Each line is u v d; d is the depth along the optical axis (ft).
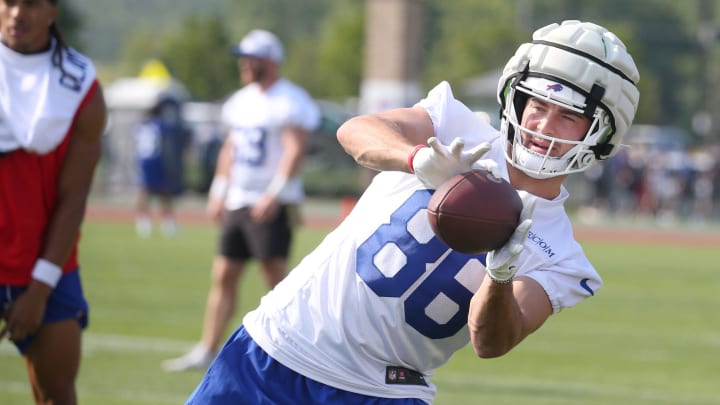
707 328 130.21
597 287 41.32
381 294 40.32
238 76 652.89
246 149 98.53
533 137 39.24
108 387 84.48
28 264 53.47
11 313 52.39
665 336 123.13
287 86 100.89
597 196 342.44
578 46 38.73
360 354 41.01
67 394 55.16
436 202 35.50
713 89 633.61
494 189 35.29
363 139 38.75
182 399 81.46
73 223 53.47
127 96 359.66
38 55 53.06
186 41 651.25
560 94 38.63
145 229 228.22
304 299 41.70
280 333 41.78
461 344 41.60
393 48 273.54
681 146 492.95
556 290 40.06
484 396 86.58
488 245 35.27
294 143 98.37
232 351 42.73
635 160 353.92
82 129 53.72
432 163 35.91
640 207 354.13
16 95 52.60
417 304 40.09
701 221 358.84
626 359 107.65
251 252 97.60
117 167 357.82
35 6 52.34
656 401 88.02
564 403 85.20
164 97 306.96
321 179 376.68
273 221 97.35
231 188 98.63
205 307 128.77
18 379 87.10
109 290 140.26
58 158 53.62
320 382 41.22
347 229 41.65
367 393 41.11
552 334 121.80
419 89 277.85
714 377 99.76
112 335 108.37
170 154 228.22
